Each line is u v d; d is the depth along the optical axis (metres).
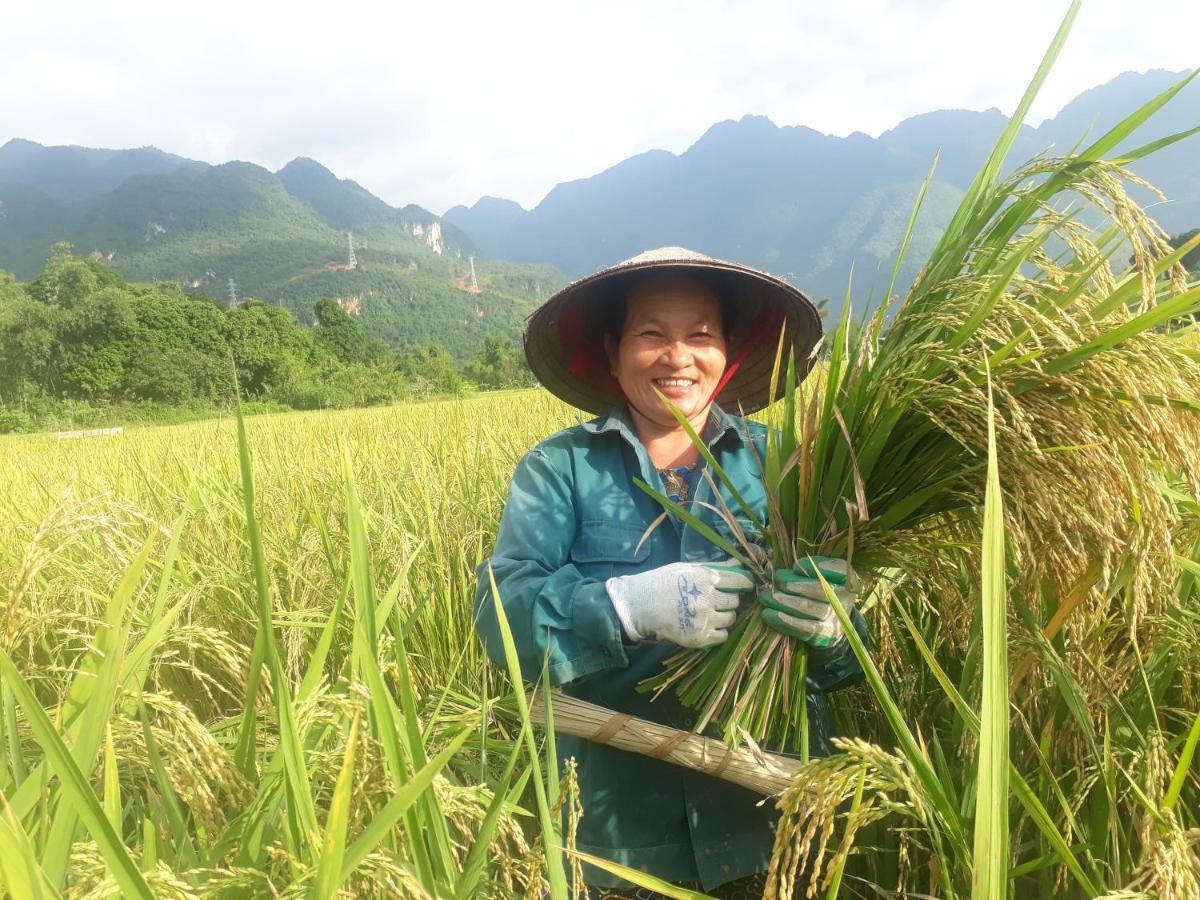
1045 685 1.80
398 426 9.46
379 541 3.70
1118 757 1.58
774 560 1.77
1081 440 1.41
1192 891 1.09
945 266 1.75
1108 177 1.46
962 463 1.67
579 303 2.29
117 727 1.35
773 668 1.72
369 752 1.24
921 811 1.22
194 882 1.13
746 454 2.18
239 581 3.23
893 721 1.23
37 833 1.20
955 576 2.00
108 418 47.56
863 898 1.98
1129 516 1.47
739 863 1.92
